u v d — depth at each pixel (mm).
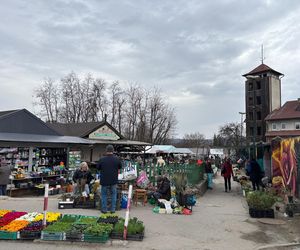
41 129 24375
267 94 72250
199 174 20984
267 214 10734
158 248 7047
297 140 13242
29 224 7883
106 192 10375
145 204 12391
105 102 63125
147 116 67062
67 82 61469
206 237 8148
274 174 17109
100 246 7078
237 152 62375
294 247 7594
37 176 20375
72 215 9188
